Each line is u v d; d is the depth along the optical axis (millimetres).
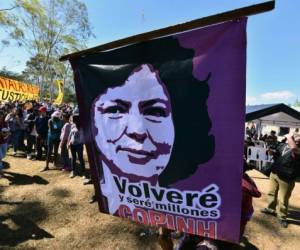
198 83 1710
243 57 1567
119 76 2010
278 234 4676
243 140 1621
